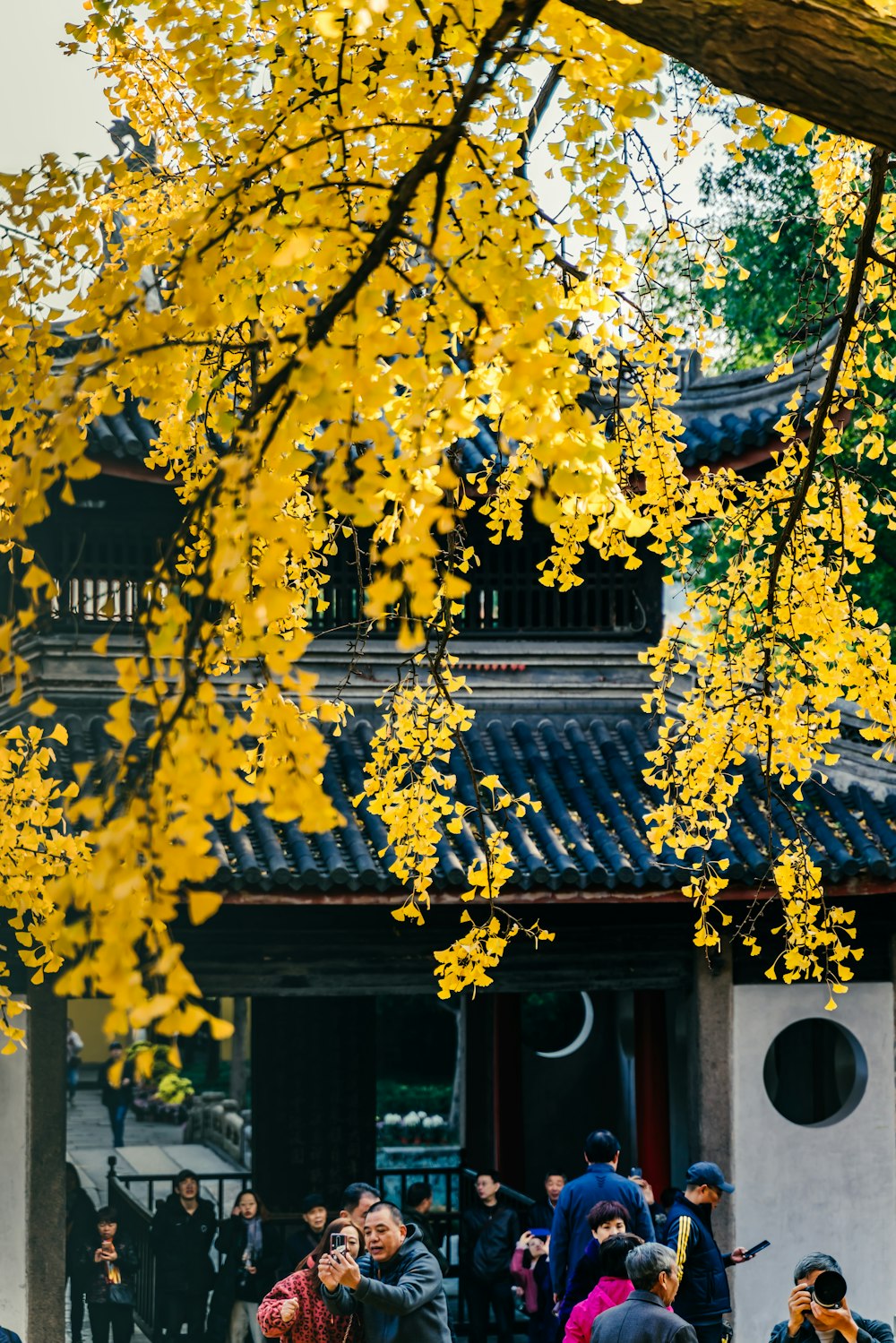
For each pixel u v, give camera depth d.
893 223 6.61
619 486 5.79
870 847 11.38
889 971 12.38
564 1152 15.59
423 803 6.77
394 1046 29.17
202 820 3.24
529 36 4.75
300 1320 6.78
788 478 6.61
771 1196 12.01
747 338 18.09
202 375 5.94
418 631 3.72
